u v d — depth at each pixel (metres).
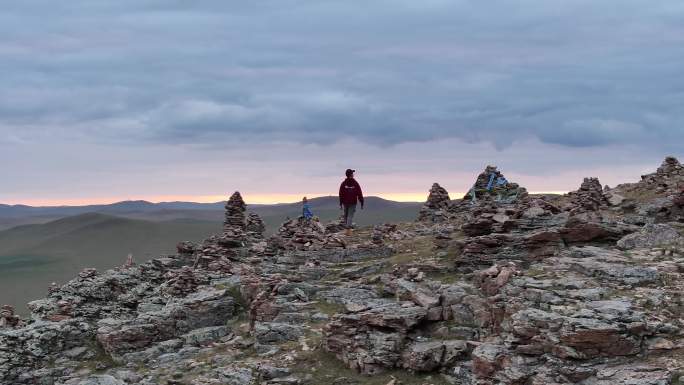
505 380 23.69
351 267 41.59
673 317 24.14
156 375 32.16
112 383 31.44
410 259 39.81
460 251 36.78
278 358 31.08
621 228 33.50
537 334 24.33
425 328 30.09
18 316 43.31
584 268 28.78
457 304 30.02
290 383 28.80
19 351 36.50
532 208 39.38
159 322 37.31
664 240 31.34
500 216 37.75
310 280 40.94
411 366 27.88
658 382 20.98
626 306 24.34
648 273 27.20
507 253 33.97
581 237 33.09
